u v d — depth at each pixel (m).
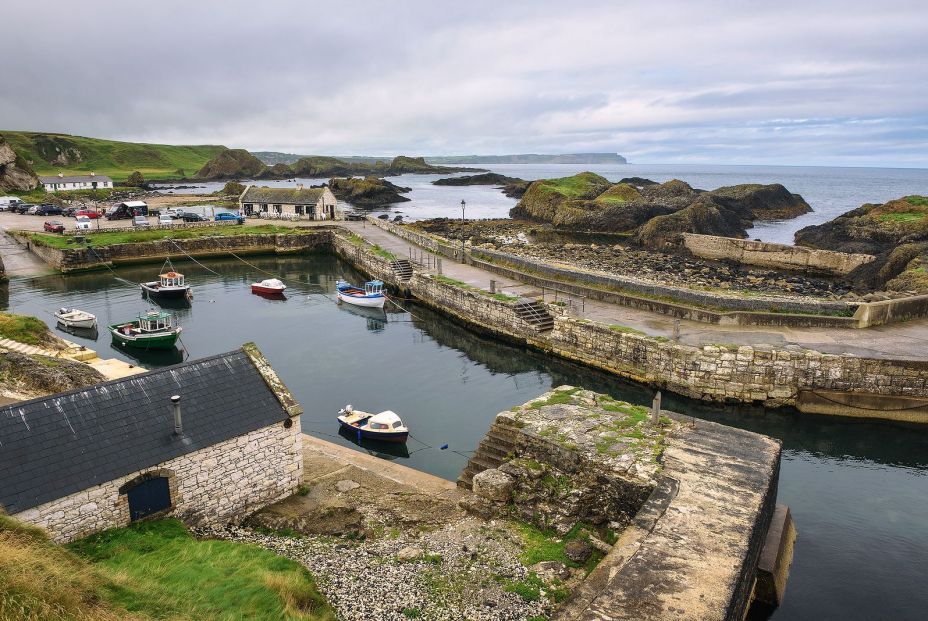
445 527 15.64
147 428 15.28
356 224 83.62
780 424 27.42
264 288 52.66
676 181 107.31
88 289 54.81
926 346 28.59
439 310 47.28
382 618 11.72
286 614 11.00
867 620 14.89
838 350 28.22
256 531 16.00
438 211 124.69
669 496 13.98
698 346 29.69
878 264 51.09
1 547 10.06
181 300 50.94
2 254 66.38
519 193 167.88
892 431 26.53
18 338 31.14
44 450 13.66
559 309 36.62
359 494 18.41
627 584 10.92
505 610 11.99
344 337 41.12
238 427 16.50
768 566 14.49
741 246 65.19
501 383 32.78
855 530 19.08
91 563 12.38
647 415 19.05
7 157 120.25
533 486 16.45
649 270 54.00
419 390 31.67
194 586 11.77
